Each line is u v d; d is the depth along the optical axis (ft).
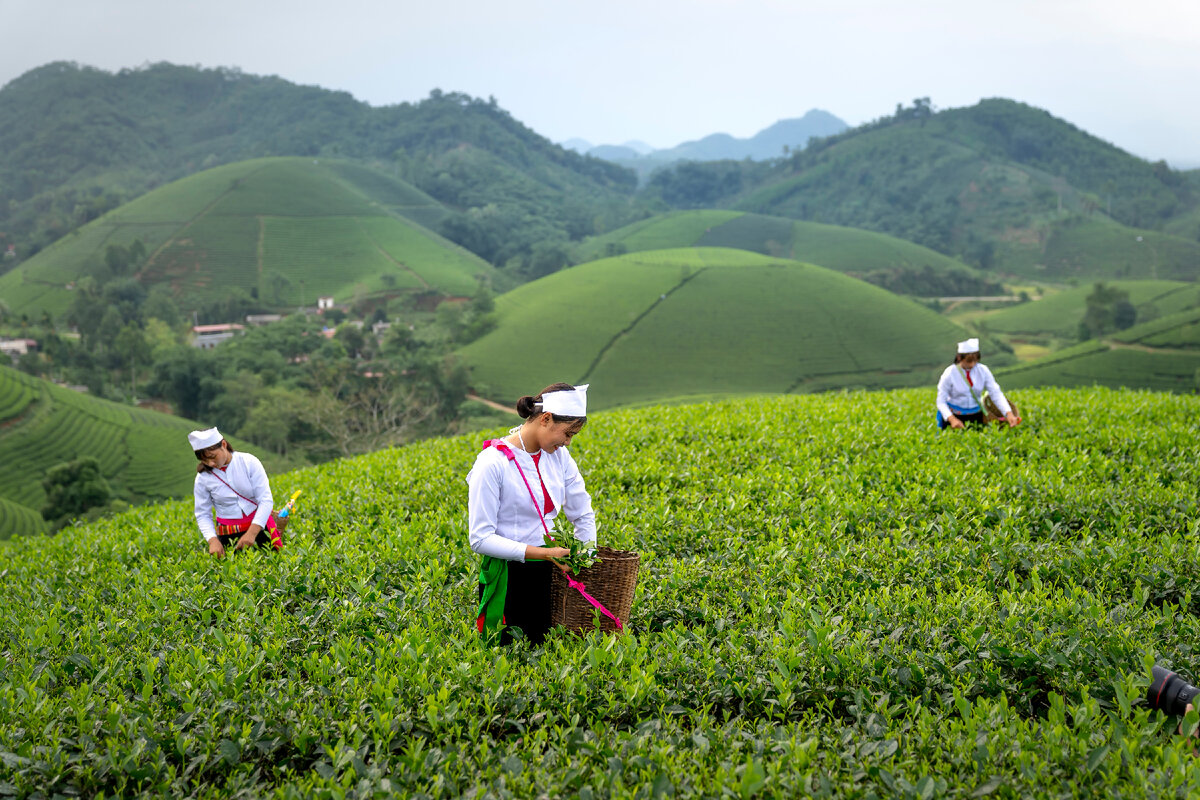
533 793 11.94
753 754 12.59
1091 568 20.33
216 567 24.56
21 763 12.90
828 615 17.12
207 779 13.51
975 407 37.47
